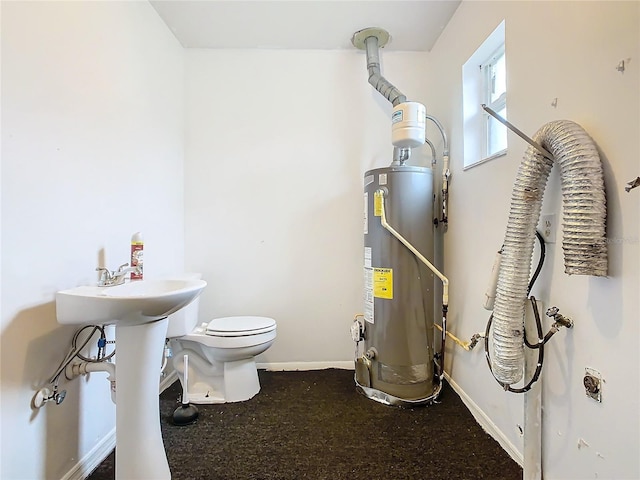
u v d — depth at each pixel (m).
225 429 1.76
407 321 2.04
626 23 0.96
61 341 1.33
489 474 1.41
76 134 1.42
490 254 1.72
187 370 1.99
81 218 1.45
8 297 1.11
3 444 1.10
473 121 2.05
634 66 0.93
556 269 1.25
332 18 2.23
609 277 1.02
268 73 2.60
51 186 1.28
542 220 1.32
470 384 1.96
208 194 2.59
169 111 2.33
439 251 2.41
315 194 2.62
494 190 1.68
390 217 2.06
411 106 2.02
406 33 2.40
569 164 1.05
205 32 2.38
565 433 1.21
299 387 2.27
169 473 1.38
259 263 2.60
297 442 1.64
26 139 1.17
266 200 2.60
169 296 1.20
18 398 1.15
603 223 1.00
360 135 2.62
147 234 2.03
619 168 0.98
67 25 1.36
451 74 2.23
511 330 1.28
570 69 1.17
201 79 2.58
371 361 2.14
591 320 1.09
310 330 2.62
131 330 1.30
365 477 1.40
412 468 1.45
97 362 1.38
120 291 1.36
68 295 1.20
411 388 2.03
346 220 2.62
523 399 1.44
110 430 1.64
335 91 2.62
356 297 2.62
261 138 2.60
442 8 2.14
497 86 1.97
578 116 1.13
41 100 1.24
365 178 2.21
